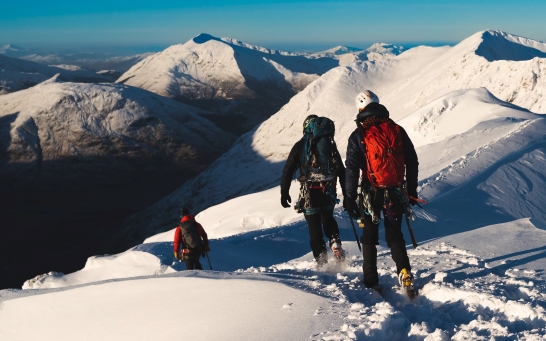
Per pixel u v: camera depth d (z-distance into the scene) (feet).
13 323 16.21
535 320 10.90
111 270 38.86
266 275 15.60
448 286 13.52
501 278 14.14
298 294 13.00
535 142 57.06
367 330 10.36
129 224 549.13
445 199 40.60
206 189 516.73
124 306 14.76
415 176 15.01
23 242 650.84
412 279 14.01
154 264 37.86
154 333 13.29
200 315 13.14
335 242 17.97
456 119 131.34
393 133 14.67
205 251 31.12
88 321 15.01
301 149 18.06
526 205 40.45
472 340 9.95
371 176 14.61
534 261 16.03
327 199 17.98
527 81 262.26
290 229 42.34
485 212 38.70
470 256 17.38
